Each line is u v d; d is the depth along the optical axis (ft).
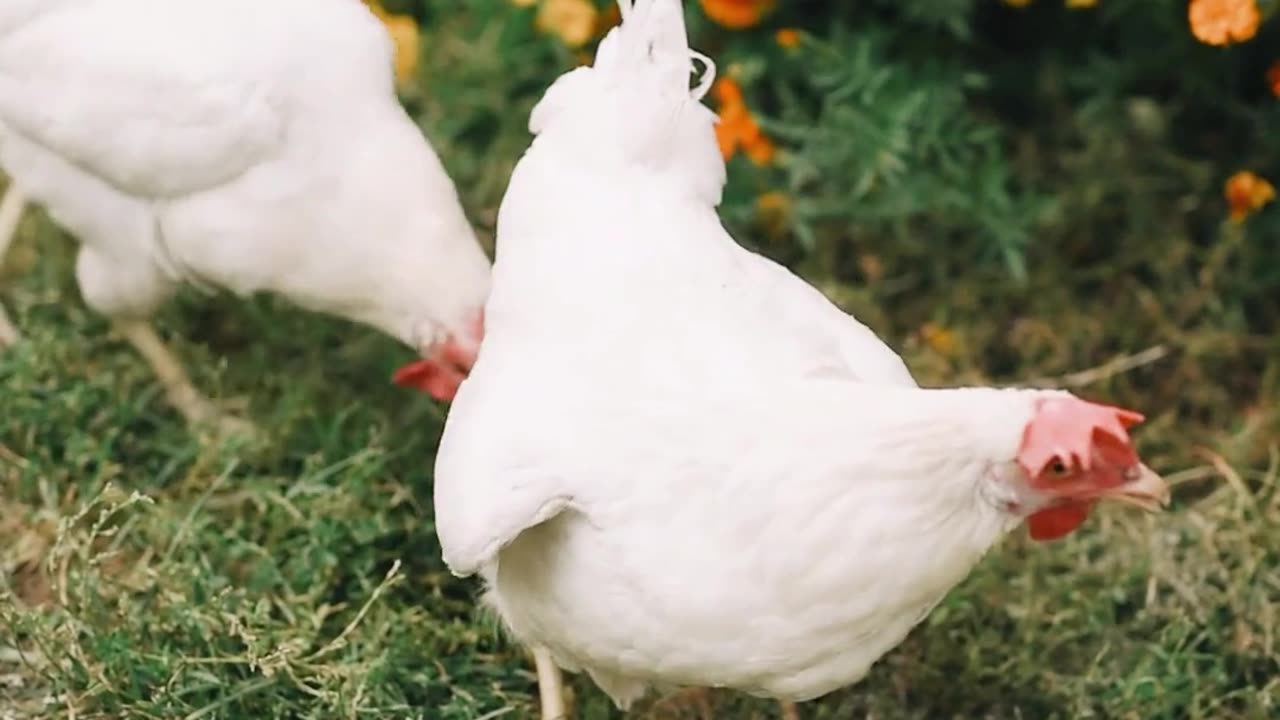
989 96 7.13
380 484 6.11
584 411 4.83
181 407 6.35
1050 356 6.70
